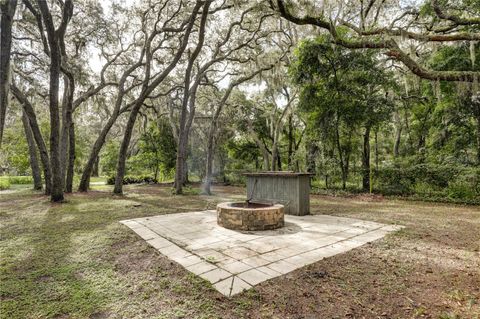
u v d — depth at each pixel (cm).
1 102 383
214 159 2094
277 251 367
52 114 854
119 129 2569
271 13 1105
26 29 1142
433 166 980
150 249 379
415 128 1465
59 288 264
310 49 1095
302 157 1556
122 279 285
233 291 252
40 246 398
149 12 1266
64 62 1067
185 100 1208
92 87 1301
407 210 738
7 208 763
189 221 576
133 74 1475
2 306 232
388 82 1085
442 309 225
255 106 1845
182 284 269
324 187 1286
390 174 1075
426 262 329
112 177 1886
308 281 274
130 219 600
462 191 883
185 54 1479
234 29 1368
